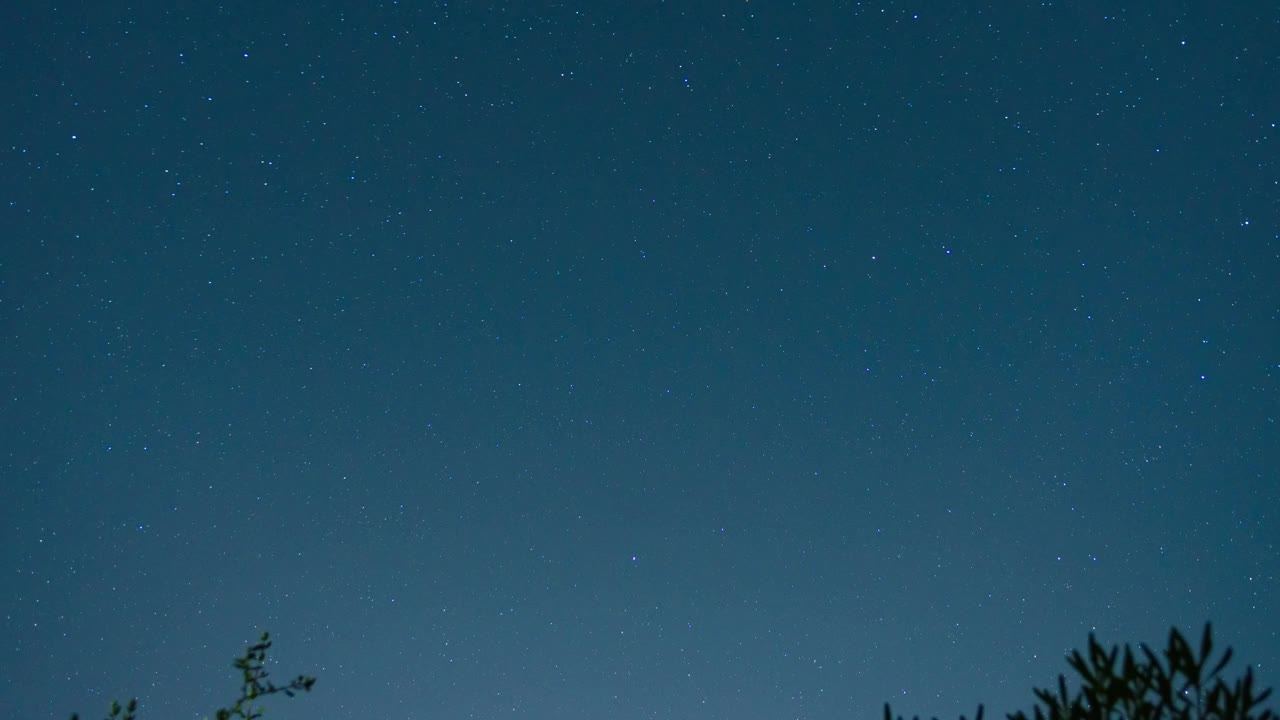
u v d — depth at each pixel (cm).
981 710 193
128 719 324
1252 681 176
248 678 331
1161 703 181
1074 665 190
